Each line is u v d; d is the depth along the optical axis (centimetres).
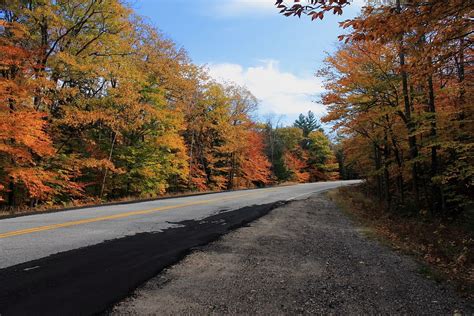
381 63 1238
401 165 1530
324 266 578
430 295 462
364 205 1608
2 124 1191
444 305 430
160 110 2148
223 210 1225
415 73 595
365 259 638
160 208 1212
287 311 393
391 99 1375
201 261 575
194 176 3319
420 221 1154
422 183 1591
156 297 416
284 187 3338
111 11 1619
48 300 389
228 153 3769
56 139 1764
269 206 1438
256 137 4231
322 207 1539
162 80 2294
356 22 478
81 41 1639
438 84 1312
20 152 1287
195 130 3325
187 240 718
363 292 463
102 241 670
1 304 373
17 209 1295
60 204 1709
